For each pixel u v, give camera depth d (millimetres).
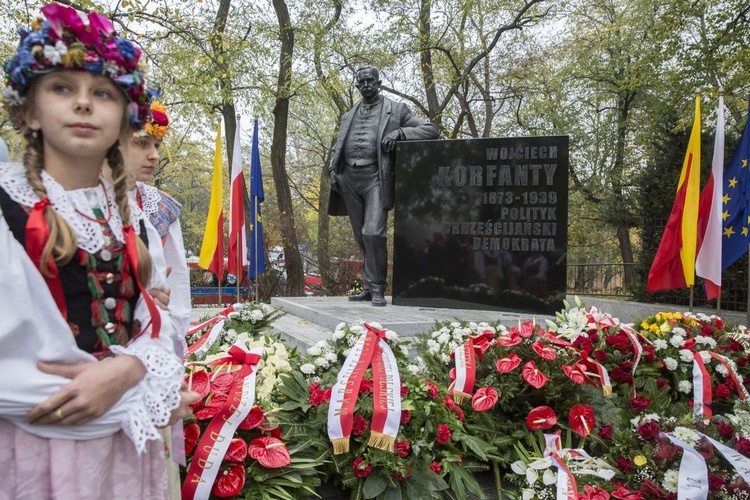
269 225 18016
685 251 7051
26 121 1440
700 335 4758
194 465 2371
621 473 3051
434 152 6801
